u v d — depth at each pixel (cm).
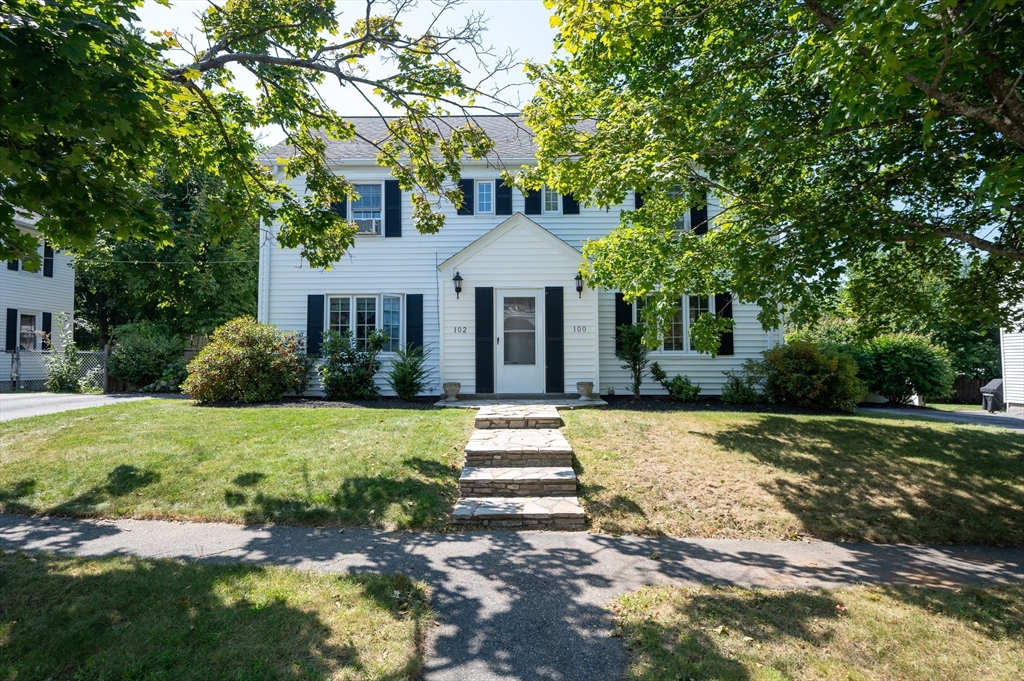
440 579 454
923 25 392
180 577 424
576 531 588
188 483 678
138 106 414
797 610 392
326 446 813
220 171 841
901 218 729
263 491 656
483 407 1096
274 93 814
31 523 583
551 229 1491
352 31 795
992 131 636
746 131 671
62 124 391
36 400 1471
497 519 598
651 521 608
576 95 899
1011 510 652
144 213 506
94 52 421
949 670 315
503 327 1371
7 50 358
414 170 1168
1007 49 511
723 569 488
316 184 930
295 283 1489
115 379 1798
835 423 1009
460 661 330
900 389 1772
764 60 707
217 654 316
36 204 455
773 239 798
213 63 713
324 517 602
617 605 406
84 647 321
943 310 866
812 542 571
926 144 423
